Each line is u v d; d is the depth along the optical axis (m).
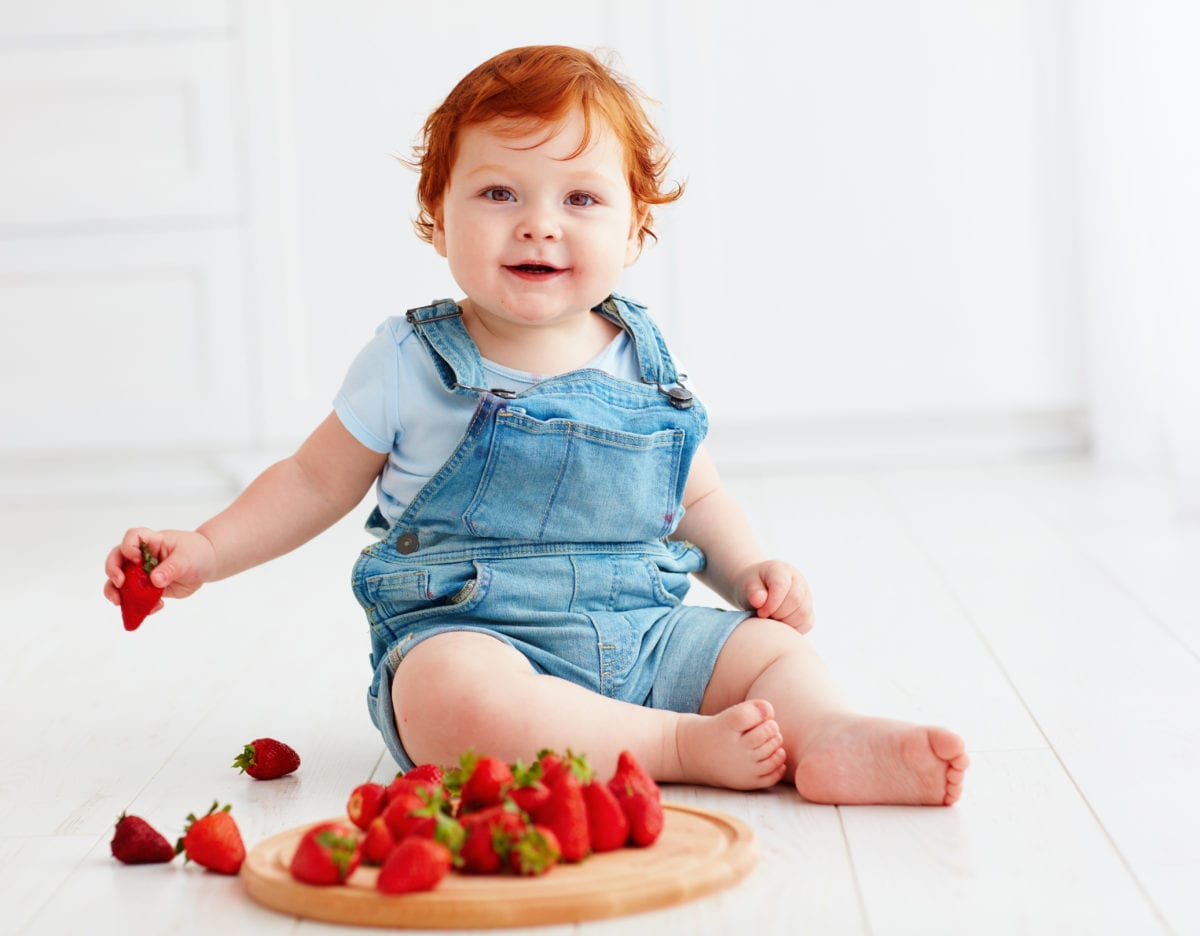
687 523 1.50
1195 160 2.50
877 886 1.00
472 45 3.23
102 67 3.25
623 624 1.31
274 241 3.28
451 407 1.35
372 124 3.26
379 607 1.35
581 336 1.41
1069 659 1.65
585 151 1.34
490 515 1.32
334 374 3.31
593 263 1.35
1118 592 1.98
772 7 3.19
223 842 1.06
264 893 0.99
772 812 1.16
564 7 3.21
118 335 3.32
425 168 1.42
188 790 1.30
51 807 1.27
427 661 1.23
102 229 3.29
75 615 2.12
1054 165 3.19
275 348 3.30
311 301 3.30
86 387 3.33
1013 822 1.12
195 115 3.27
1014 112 3.19
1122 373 2.99
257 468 3.34
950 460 3.32
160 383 3.33
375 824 0.98
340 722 1.52
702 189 3.23
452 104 1.37
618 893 0.94
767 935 0.92
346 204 3.27
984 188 3.21
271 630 1.97
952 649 1.73
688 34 3.20
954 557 2.28
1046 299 3.22
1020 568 2.17
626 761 1.04
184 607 2.14
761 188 3.23
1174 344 2.54
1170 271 2.55
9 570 2.51
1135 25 2.86
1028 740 1.35
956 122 3.20
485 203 1.34
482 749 1.20
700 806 1.17
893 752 1.15
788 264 3.25
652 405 1.38
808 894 0.98
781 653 1.29
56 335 3.32
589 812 1.01
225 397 3.32
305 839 0.98
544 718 1.19
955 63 3.19
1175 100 2.52
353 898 0.94
